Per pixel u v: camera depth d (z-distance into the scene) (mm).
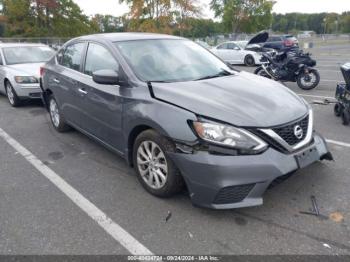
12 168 4395
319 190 3523
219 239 2852
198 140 2959
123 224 3104
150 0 26000
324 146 3549
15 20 37812
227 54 18688
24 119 6777
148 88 3496
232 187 2873
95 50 4426
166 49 4293
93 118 4352
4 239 2936
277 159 2930
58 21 39375
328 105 7301
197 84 3615
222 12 37375
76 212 3322
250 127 2926
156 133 3287
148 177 3582
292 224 3006
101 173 4160
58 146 5133
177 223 3084
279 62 9789
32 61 8508
